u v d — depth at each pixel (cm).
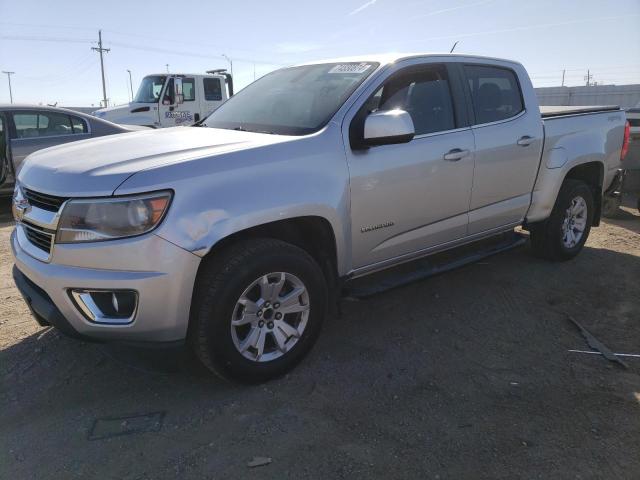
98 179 266
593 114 533
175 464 248
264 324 307
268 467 246
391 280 382
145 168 270
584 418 283
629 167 724
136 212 259
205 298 281
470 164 405
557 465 247
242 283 287
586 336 379
